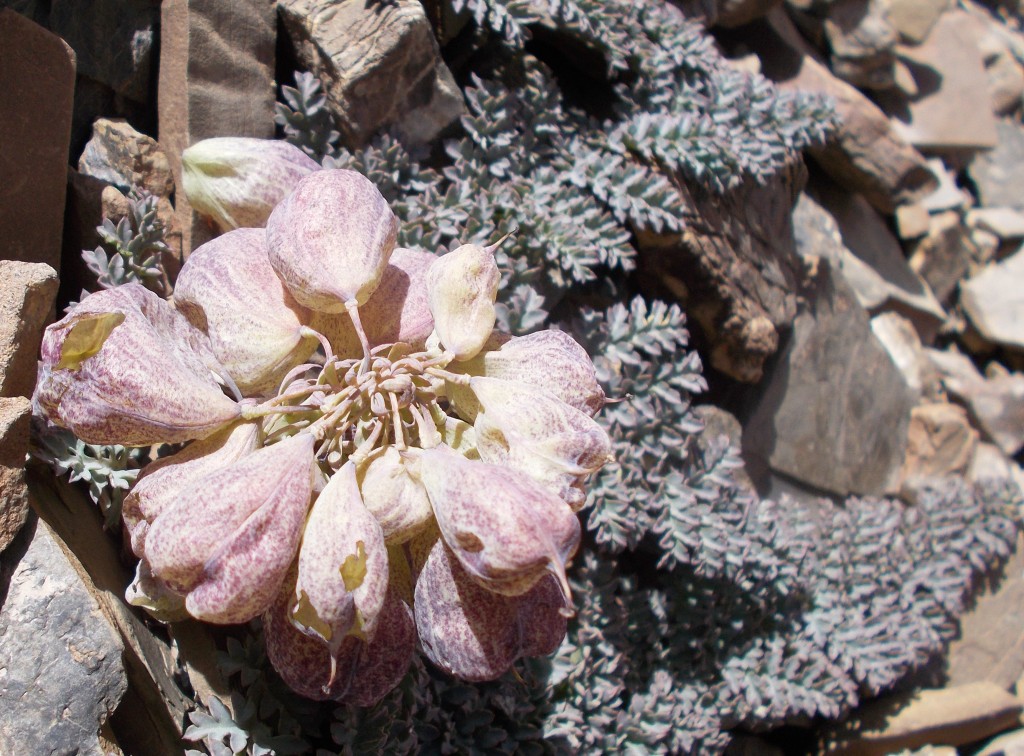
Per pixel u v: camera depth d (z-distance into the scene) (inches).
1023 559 17.0
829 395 15.5
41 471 7.7
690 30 13.1
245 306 7.3
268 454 6.6
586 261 10.9
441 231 10.2
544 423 6.9
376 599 6.4
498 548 6.4
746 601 12.4
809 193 17.4
